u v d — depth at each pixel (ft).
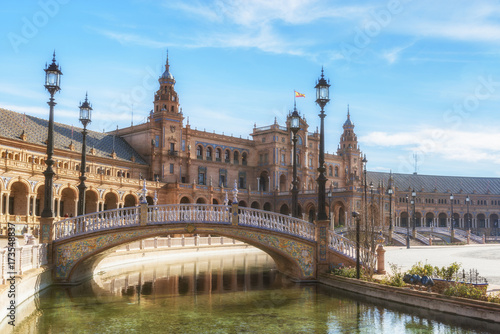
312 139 407.44
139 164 302.25
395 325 59.62
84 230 91.20
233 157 372.79
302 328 58.65
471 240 298.97
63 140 266.16
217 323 61.26
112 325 60.08
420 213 492.54
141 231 91.09
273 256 114.11
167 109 327.26
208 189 315.17
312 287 88.33
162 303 74.79
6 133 227.61
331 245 94.79
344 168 444.96
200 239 190.08
